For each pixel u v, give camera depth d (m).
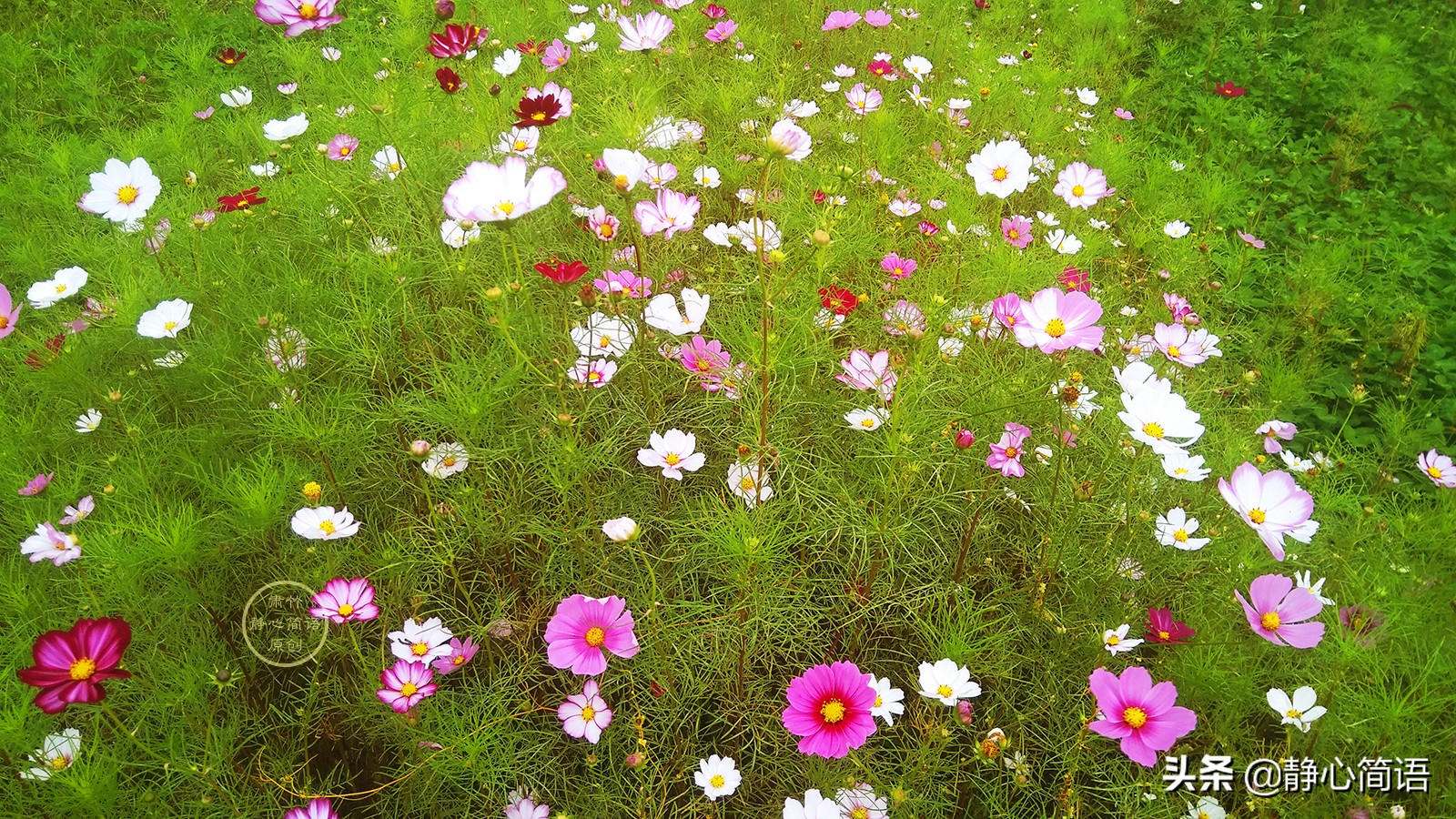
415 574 0.87
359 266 1.05
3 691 0.72
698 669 0.83
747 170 1.30
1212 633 0.84
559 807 0.77
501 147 1.18
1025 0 2.20
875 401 0.93
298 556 0.86
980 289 1.16
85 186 1.33
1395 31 2.22
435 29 1.84
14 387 0.99
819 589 0.91
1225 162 1.68
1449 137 1.81
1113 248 1.39
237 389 0.99
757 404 0.92
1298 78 1.99
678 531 0.90
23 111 1.56
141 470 0.85
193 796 0.74
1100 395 1.06
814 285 1.05
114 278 1.08
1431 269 1.44
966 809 0.79
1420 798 0.76
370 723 0.80
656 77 1.51
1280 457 1.07
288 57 1.59
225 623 0.83
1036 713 0.83
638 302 1.01
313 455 0.93
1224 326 1.28
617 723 0.81
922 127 1.60
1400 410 1.15
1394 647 0.84
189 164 1.34
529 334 1.01
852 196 1.31
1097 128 1.70
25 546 0.76
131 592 0.77
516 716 0.81
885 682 0.76
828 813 0.68
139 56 1.75
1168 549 0.92
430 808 0.76
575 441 0.87
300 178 1.22
